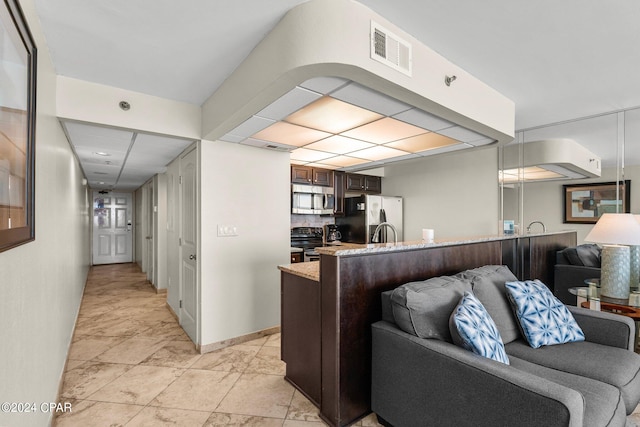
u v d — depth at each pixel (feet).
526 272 11.16
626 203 10.52
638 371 5.32
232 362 8.69
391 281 6.66
